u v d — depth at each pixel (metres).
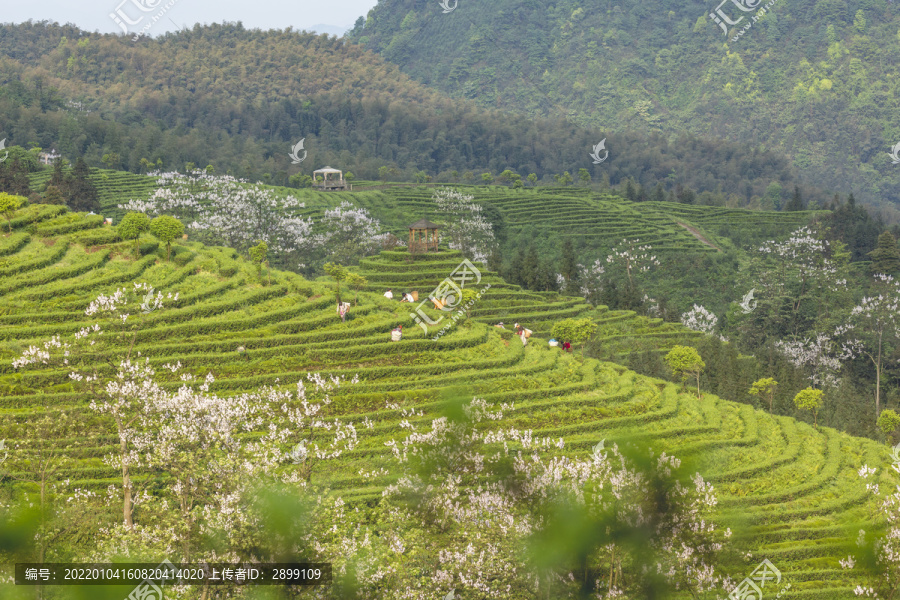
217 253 99.88
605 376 79.69
